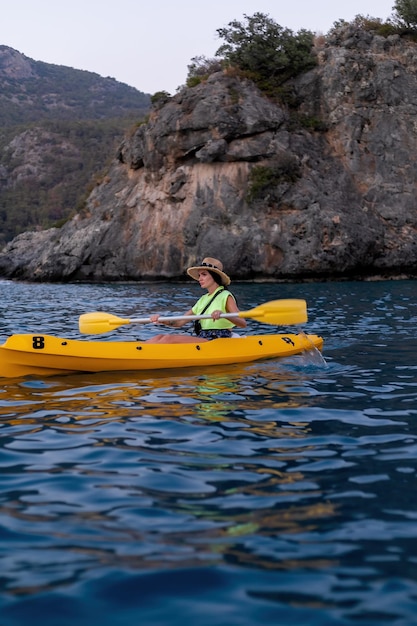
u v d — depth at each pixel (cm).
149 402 554
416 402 542
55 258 2950
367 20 3031
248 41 2925
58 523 310
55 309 1501
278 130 2723
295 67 2862
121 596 245
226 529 300
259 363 721
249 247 2558
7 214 11781
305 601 239
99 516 318
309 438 446
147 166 2909
